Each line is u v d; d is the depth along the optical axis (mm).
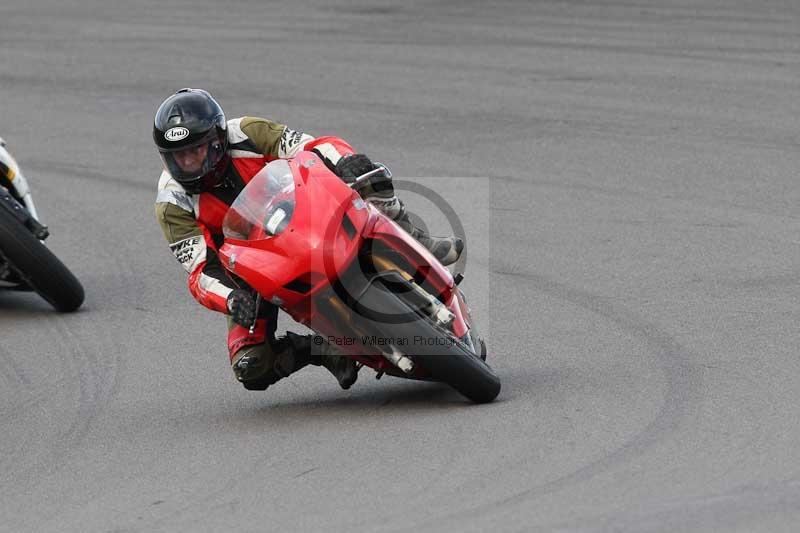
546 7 67562
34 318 30141
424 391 22734
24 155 46688
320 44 62906
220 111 21703
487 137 43906
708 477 16953
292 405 22641
